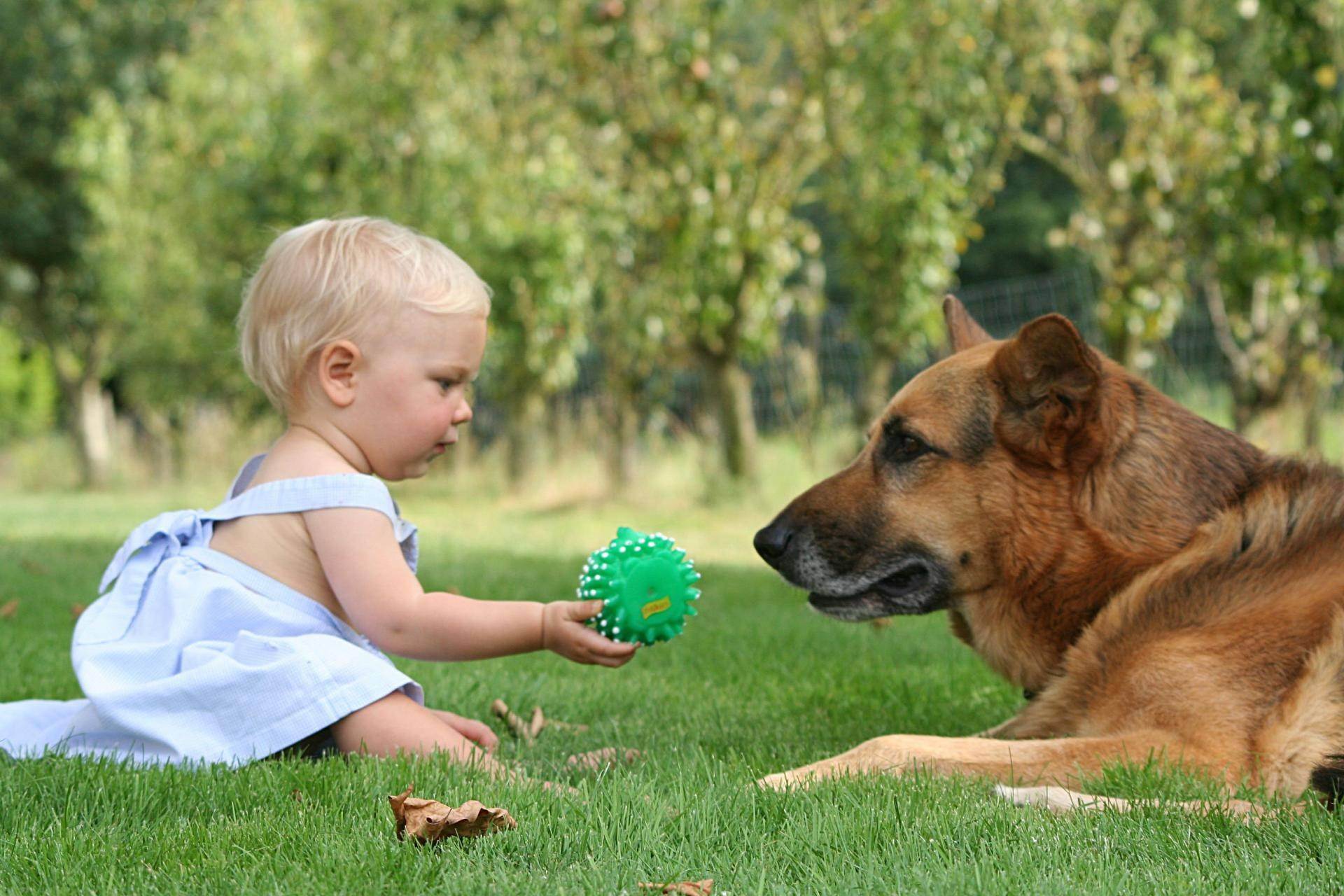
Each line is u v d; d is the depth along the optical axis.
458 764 3.17
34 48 27.11
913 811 2.82
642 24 14.85
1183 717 3.29
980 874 2.38
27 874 2.45
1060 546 3.74
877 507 3.98
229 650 3.38
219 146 20.53
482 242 16.78
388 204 17.73
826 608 4.09
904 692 5.00
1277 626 3.31
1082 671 3.59
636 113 15.37
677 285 15.43
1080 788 3.17
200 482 26.05
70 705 3.64
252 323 3.62
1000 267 28.98
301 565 3.51
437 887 2.35
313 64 18.97
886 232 14.62
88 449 27.58
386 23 17.64
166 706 3.33
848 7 14.77
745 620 7.39
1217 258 12.19
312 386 3.55
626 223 16.45
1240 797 3.06
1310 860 2.54
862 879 2.41
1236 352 13.68
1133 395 3.79
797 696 4.96
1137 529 3.66
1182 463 3.69
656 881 2.39
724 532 14.20
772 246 15.63
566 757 3.80
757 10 15.84
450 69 17.77
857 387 17.81
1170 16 14.77
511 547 12.29
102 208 23.77
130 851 2.57
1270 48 10.04
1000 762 3.27
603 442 18.56
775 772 3.52
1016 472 3.79
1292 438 13.79
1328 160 9.83
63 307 27.53
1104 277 14.13
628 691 5.04
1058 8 13.59
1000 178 15.63
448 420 3.64
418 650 3.43
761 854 2.53
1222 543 3.52
